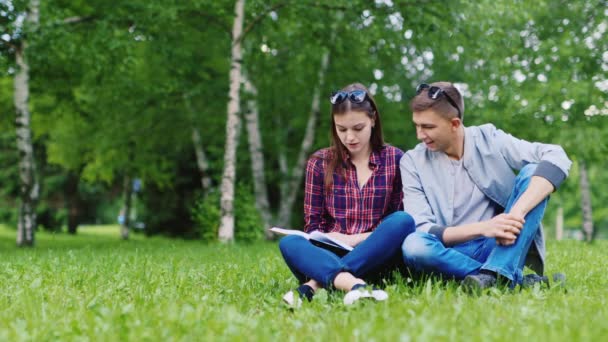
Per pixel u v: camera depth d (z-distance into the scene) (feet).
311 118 60.13
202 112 60.23
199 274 15.76
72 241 68.80
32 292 12.07
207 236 48.67
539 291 10.69
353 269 11.08
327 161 12.78
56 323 9.13
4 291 13.06
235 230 50.01
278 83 59.98
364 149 12.66
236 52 45.93
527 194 10.84
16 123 45.42
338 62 56.24
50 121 66.59
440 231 11.57
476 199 12.26
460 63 53.47
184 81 53.72
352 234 12.46
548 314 8.57
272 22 46.78
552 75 45.44
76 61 48.73
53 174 105.40
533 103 44.39
